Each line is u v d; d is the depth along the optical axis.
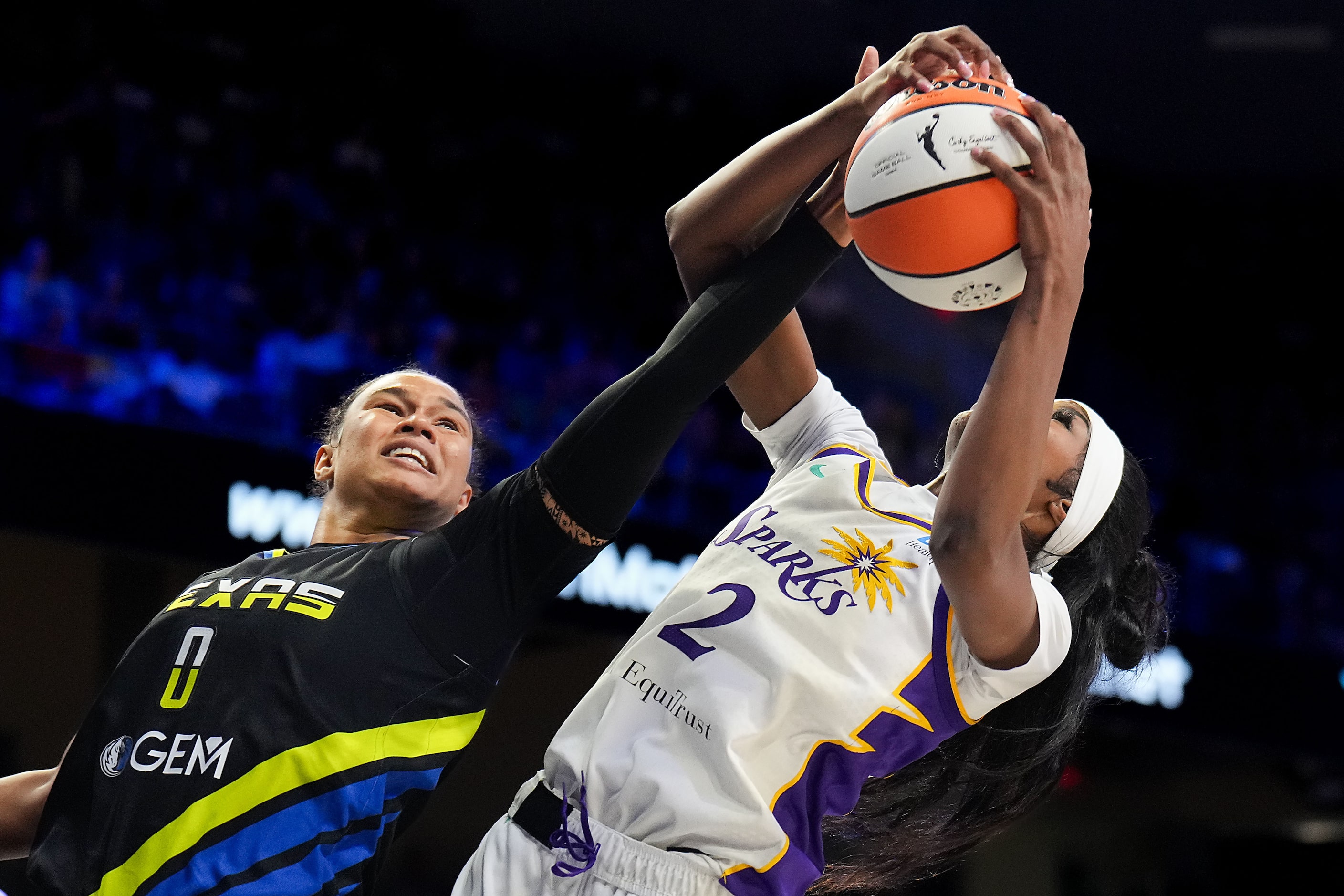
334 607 2.29
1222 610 11.82
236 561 7.23
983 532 2.13
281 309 9.82
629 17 13.60
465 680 2.34
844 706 2.25
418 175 11.85
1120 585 2.75
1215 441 13.54
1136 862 10.81
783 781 2.25
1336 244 14.77
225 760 2.13
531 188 12.43
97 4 10.32
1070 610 2.59
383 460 2.69
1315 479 13.40
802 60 14.20
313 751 2.16
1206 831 11.02
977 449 2.16
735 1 13.68
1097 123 14.69
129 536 6.92
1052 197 2.14
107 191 9.70
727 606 2.34
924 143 2.15
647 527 8.51
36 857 2.17
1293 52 13.63
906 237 2.17
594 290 12.16
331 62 11.72
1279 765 11.38
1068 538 2.59
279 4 11.53
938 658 2.30
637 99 13.58
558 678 8.51
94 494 6.85
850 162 2.28
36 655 7.15
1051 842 10.61
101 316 8.73
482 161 12.29
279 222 10.40
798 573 2.36
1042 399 2.15
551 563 2.39
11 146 9.45
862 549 2.38
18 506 6.62
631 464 2.34
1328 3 13.12
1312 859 10.80
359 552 2.42
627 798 2.20
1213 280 14.45
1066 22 13.65
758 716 2.22
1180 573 11.74
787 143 2.38
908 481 11.53
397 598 2.33
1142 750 11.08
